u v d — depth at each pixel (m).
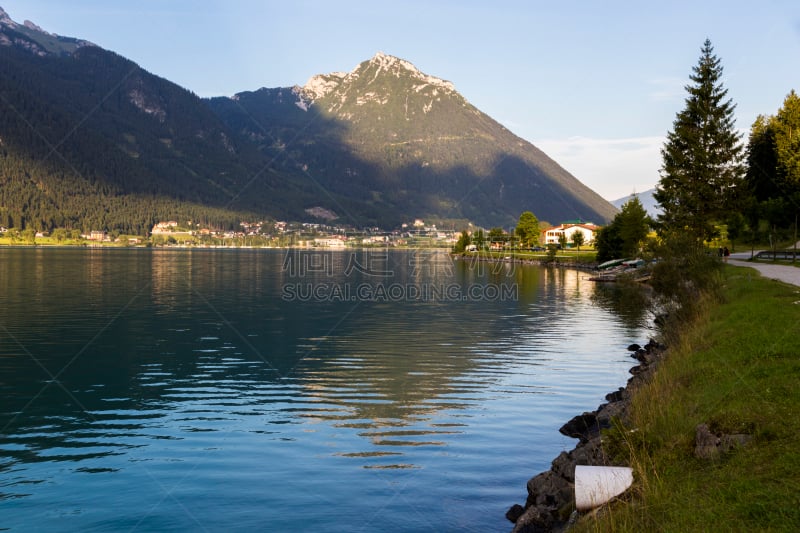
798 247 100.69
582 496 12.48
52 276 114.25
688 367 21.70
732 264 67.56
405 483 18.05
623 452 14.55
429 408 26.45
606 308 68.25
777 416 13.64
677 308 40.16
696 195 93.81
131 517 16.08
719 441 13.00
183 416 25.64
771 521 9.21
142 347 42.94
